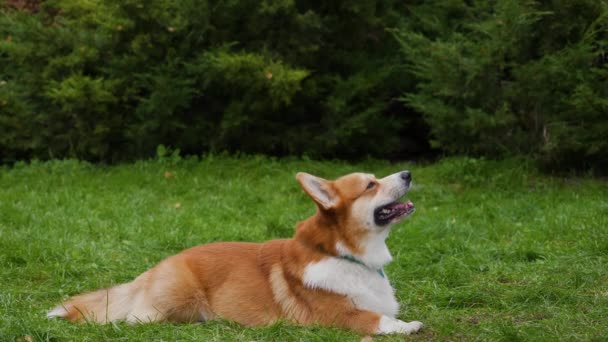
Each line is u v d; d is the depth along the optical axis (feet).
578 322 20.16
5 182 41.32
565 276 24.40
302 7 46.83
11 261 27.40
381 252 20.26
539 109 41.14
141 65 45.55
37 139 46.14
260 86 43.42
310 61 46.11
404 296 23.86
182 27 44.73
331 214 20.07
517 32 39.37
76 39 46.34
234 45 45.96
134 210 35.09
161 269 20.67
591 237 28.60
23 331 19.21
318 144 46.55
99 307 20.83
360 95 46.55
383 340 18.76
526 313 21.44
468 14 46.06
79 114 45.70
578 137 38.60
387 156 50.21
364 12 45.98
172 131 45.85
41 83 46.60
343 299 19.72
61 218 32.89
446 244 28.99
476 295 23.03
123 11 44.80
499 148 42.75
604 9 38.58
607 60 40.50
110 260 27.73
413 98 44.24
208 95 46.55
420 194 38.34
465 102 41.81
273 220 33.09
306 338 18.75
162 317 20.11
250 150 47.14
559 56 38.73
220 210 35.32
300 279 19.90
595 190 37.19
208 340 18.78
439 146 43.75
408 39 46.62
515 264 26.58
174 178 41.45
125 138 46.50
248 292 20.21
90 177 41.81
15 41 47.16
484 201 36.32
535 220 32.17
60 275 26.04
